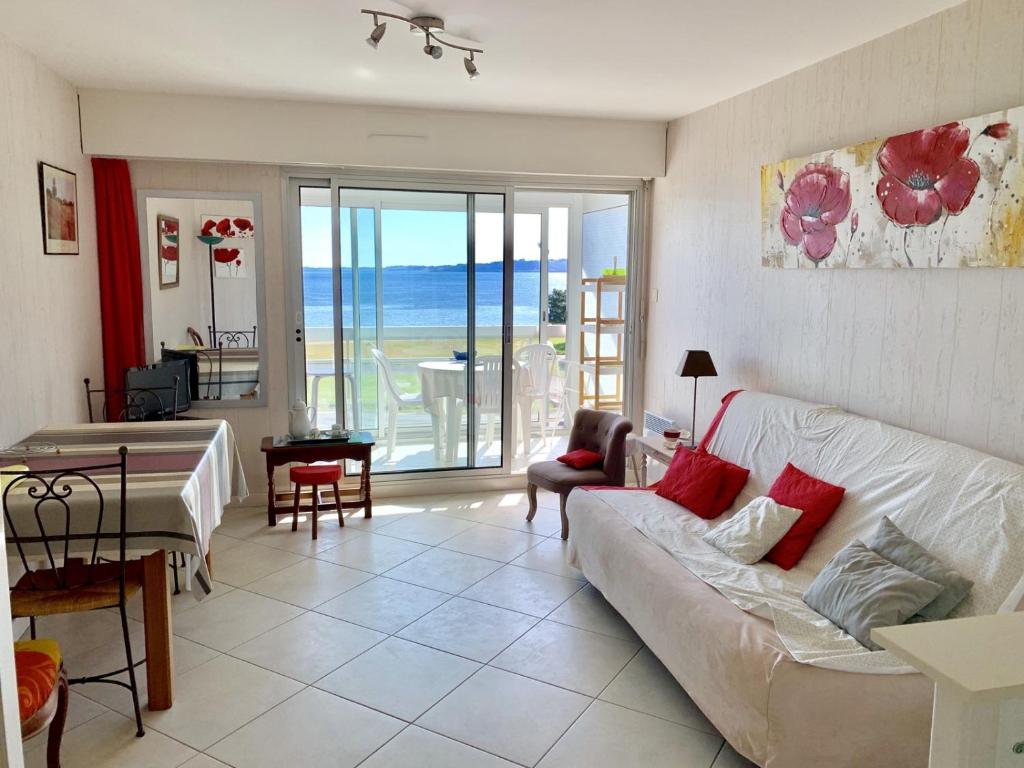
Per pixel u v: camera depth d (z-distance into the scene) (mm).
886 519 2709
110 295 4566
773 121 3955
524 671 2984
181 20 3104
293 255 5000
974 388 2789
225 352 4973
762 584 2760
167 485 2697
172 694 2744
